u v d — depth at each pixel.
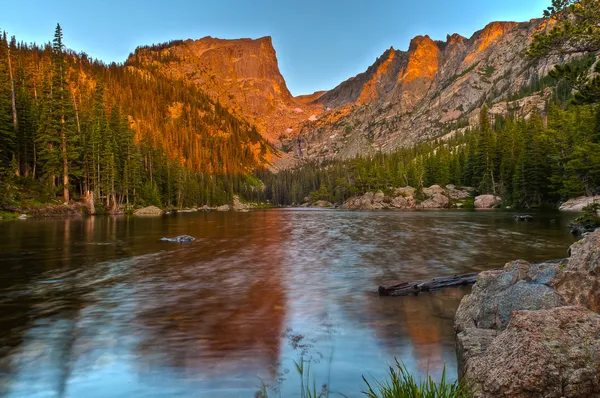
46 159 62.62
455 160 127.94
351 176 153.38
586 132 60.69
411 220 52.81
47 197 59.72
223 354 7.68
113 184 73.62
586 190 61.44
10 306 11.50
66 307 11.42
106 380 6.55
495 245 25.30
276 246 26.77
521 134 95.94
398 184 138.75
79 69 173.25
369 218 61.19
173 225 46.69
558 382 4.01
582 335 4.44
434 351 7.78
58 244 26.89
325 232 37.81
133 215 71.38
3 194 52.91
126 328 9.42
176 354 7.70
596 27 13.02
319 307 11.38
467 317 8.67
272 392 5.96
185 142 187.62
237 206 147.62
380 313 10.69
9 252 23.19
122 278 15.85
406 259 20.58
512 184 83.12
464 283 14.17
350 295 12.91
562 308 4.97
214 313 10.77
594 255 7.49
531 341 4.44
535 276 8.12
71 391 6.18
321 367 6.96
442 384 4.24
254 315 10.56
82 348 8.08
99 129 74.56
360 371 6.80
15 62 84.50
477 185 109.44
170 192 109.69
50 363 7.30
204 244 27.94
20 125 63.62
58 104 63.59
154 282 15.09
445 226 41.28
